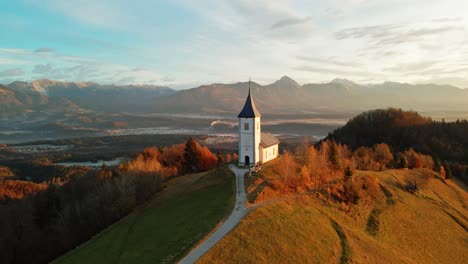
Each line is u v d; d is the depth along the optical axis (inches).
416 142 6761.8
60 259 2549.2
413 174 4439.0
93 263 2210.9
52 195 3735.2
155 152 5433.1
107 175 4557.1
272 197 2859.3
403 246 2704.2
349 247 2292.1
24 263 3125.0
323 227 2484.0
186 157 5167.3
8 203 4697.3
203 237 2050.9
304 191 3139.8
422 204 3565.5
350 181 3427.7
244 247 1947.6
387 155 5265.8
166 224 2522.1
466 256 2807.6
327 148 4375.0
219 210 2501.2
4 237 3363.7
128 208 3412.9
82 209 3572.8
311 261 2014.0
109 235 2738.7
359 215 3009.4
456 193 4227.4
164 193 3831.2
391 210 3216.0
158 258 1914.4
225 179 3383.4
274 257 1930.4
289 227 2293.3
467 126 7396.7
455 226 3267.7
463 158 6013.8
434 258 2659.9
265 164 3816.4
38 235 3368.6
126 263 2004.2
